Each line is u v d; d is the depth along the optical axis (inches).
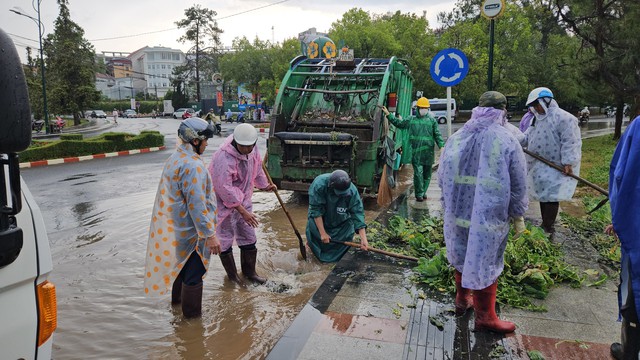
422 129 306.0
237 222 191.6
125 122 1894.7
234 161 181.2
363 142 294.7
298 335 133.3
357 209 204.5
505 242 126.9
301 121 344.5
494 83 1277.1
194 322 161.0
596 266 183.3
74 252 228.7
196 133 150.3
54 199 347.6
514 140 122.6
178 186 151.2
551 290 162.1
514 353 122.6
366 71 365.4
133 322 161.0
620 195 104.1
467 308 146.0
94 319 162.7
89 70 1577.3
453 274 167.9
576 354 121.8
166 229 153.1
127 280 196.7
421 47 1162.0
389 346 127.2
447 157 129.9
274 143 306.0
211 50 2373.3
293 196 358.9
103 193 372.2
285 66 1381.6
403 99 404.8
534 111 226.7
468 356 121.8
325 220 213.8
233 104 2199.8
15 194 68.6
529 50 1326.3
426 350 125.1
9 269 73.2
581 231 230.1
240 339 149.7
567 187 219.8
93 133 1304.1
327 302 155.1
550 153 220.1
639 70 466.6
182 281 162.6
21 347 76.5
